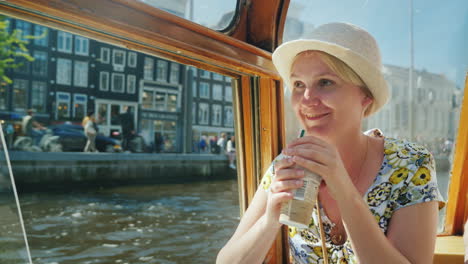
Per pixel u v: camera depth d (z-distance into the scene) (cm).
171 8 132
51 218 982
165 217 997
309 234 114
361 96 105
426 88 790
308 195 86
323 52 98
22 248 103
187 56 133
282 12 167
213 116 3181
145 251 668
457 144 212
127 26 107
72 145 2333
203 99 3131
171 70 2952
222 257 108
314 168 86
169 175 2161
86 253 660
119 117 2756
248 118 177
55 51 2536
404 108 830
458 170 212
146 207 1165
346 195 87
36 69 2462
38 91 2475
